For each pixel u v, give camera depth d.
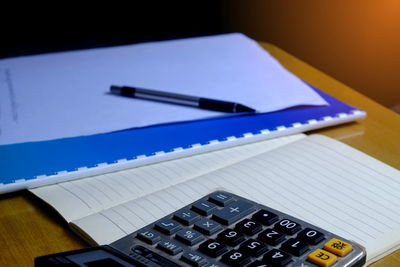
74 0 1.36
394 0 1.11
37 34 1.37
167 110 0.72
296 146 0.62
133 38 1.42
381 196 0.52
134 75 0.83
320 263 0.41
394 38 1.13
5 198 0.56
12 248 0.48
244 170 0.57
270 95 0.76
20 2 1.33
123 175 0.58
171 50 0.93
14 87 0.79
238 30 1.38
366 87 1.21
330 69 1.26
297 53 1.30
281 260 0.41
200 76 0.82
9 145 0.63
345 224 0.48
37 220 0.52
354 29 1.19
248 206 0.49
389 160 0.62
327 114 0.71
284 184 0.54
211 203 0.49
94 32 1.40
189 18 1.41
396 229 0.47
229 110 0.71
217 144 0.63
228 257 0.42
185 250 0.43
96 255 0.41
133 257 0.42
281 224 0.46
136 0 1.39
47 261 0.40
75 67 0.86
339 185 0.54
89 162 0.59
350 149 0.61
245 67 0.85
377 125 0.71
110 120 0.69
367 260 0.44
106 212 0.51
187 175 0.58
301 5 1.26
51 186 0.56
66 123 0.68
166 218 0.47
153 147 0.63
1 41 1.35
